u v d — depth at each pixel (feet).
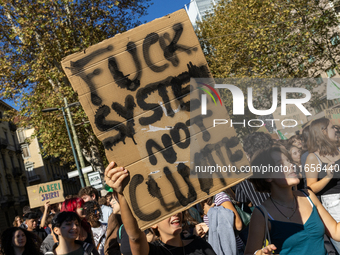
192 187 7.45
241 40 60.13
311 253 8.27
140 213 7.34
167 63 7.68
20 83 69.97
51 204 32.40
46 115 70.85
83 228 15.52
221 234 11.53
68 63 7.59
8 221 128.98
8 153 140.05
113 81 7.60
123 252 8.56
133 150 7.46
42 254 15.15
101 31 69.00
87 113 7.51
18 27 67.26
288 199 8.59
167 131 7.54
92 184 60.39
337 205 11.98
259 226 8.48
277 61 56.75
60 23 65.51
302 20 58.08
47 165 176.14
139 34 7.72
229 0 73.20
